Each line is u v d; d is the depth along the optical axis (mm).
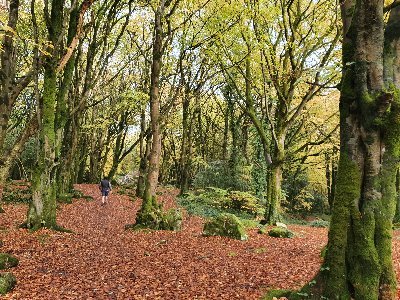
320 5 15578
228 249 11750
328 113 23094
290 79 17375
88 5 10672
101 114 30422
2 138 11367
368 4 5633
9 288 6977
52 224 12883
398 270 9359
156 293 7258
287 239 14547
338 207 5793
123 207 23312
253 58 16672
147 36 23578
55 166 13078
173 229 14828
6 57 11359
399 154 5598
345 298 5543
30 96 21000
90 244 11555
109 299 6902
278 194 18594
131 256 10320
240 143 30953
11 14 10758
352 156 5758
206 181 27141
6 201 19312
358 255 5527
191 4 16609
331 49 15422
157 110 15070
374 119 5535
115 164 31578
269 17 15672
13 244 10445
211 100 38188
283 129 18188
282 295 6520
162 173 43531
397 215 22016
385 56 5730
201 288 7594
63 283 7672
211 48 17359
